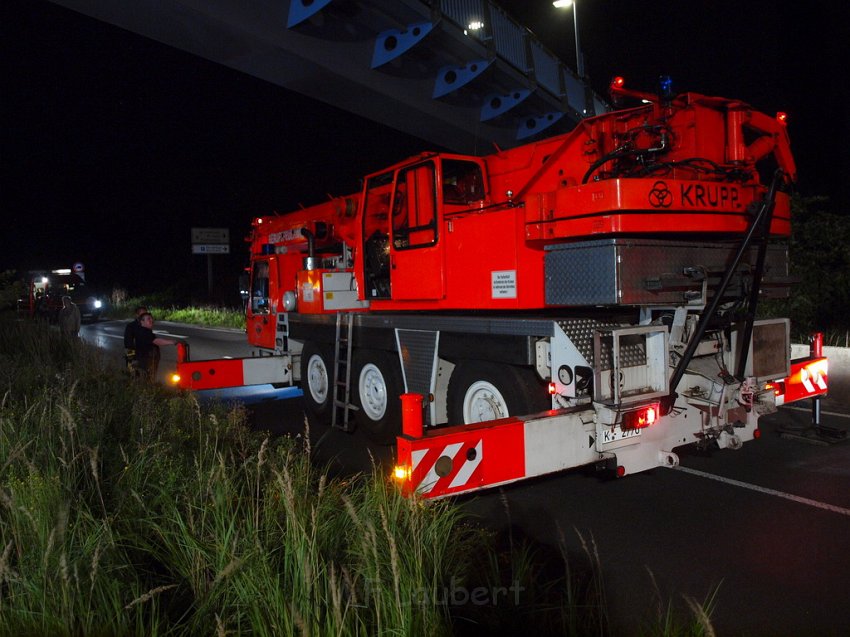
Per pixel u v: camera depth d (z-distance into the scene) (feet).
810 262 38.01
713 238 18.39
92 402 21.43
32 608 9.43
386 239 25.59
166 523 12.56
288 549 10.57
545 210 17.25
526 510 16.92
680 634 9.90
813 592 12.31
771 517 15.97
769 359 19.57
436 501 13.57
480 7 51.75
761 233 17.74
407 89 54.75
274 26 43.34
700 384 17.67
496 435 14.15
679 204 16.21
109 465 15.67
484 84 56.95
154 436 18.08
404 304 23.32
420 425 13.38
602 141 19.29
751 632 11.02
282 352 33.86
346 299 28.58
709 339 18.30
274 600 9.54
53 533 9.83
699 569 13.34
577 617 10.46
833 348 28.78
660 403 16.66
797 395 20.99
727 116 19.02
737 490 17.90
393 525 11.10
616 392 15.39
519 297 18.10
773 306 38.06
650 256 16.25
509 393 18.65
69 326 47.16
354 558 11.18
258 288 38.50
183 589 10.80
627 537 15.01
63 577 9.18
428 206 22.02
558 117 62.80
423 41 48.57
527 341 17.92
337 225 30.22
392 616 9.34
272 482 13.64
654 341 16.39
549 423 15.01
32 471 12.54
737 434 18.70
